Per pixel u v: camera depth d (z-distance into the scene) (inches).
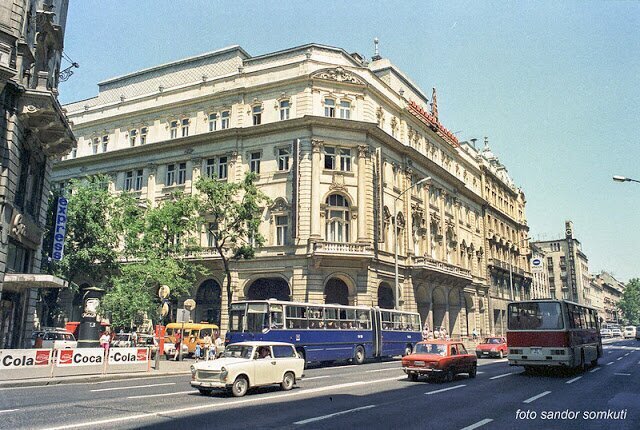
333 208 1541.6
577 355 891.4
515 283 3186.5
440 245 2092.8
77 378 759.1
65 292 1836.9
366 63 1812.3
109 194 1615.4
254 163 1631.4
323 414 468.8
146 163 1812.3
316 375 879.7
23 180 995.3
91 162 1936.5
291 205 1524.4
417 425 418.0
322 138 1553.9
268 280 1555.1
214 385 588.1
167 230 1434.5
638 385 726.5
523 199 3627.0
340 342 1154.7
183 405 521.0
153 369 954.7
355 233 1545.3
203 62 1862.7
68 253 1515.7
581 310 981.8
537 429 407.2
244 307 1055.0
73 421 424.5
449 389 673.0
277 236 1552.7
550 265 4877.0
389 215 1731.1
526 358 860.6
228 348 665.6
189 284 1472.7
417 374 789.2
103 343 1083.3
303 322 1088.8
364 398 583.5
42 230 1071.0
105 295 1401.3
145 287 1423.5
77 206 1518.2
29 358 738.8
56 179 2003.0
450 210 2306.8
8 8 898.7
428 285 1919.3
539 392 644.1
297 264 1480.1
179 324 1393.9
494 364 1158.3
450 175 2229.3
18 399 561.0
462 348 828.0
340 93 1617.9
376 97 1731.1
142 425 407.5
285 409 497.7
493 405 532.4
